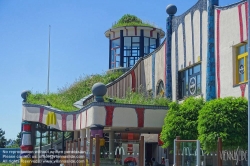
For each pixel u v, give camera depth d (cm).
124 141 1912
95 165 1802
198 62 2372
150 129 2595
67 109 2988
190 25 2477
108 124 2278
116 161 1898
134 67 3256
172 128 2038
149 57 3114
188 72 2528
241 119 1703
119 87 3228
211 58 2194
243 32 1952
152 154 3109
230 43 2052
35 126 3294
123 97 2969
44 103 3194
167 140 2067
